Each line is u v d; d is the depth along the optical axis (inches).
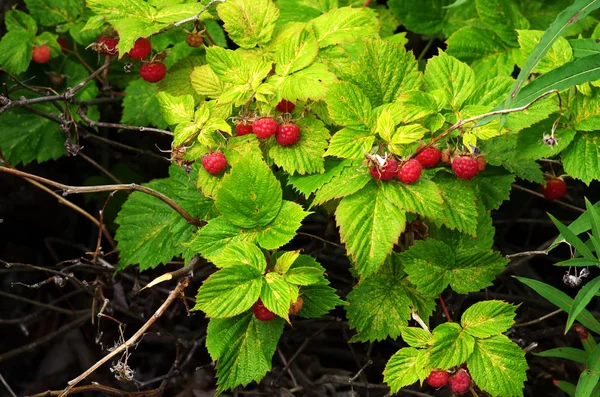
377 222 41.1
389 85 43.4
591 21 48.5
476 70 47.8
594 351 42.0
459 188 42.5
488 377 41.3
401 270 43.7
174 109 43.0
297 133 42.4
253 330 41.8
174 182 45.5
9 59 49.6
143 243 45.6
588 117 43.1
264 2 44.1
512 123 42.0
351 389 49.1
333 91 42.1
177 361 48.5
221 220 41.8
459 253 43.6
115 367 42.1
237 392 49.3
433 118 42.4
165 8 44.7
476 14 50.2
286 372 49.7
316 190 42.9
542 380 50.9
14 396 48.9
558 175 48.1
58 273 46.9
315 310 42.0
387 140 41.2
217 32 48.8
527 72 40.3
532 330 50.9
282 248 50.6
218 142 43.1
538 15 49.5
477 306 41.9
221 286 40.3
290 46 43.2
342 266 50.6
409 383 41.4
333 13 45.1
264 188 41.5
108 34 45.9
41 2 50.4
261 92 42.1
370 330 43.4
